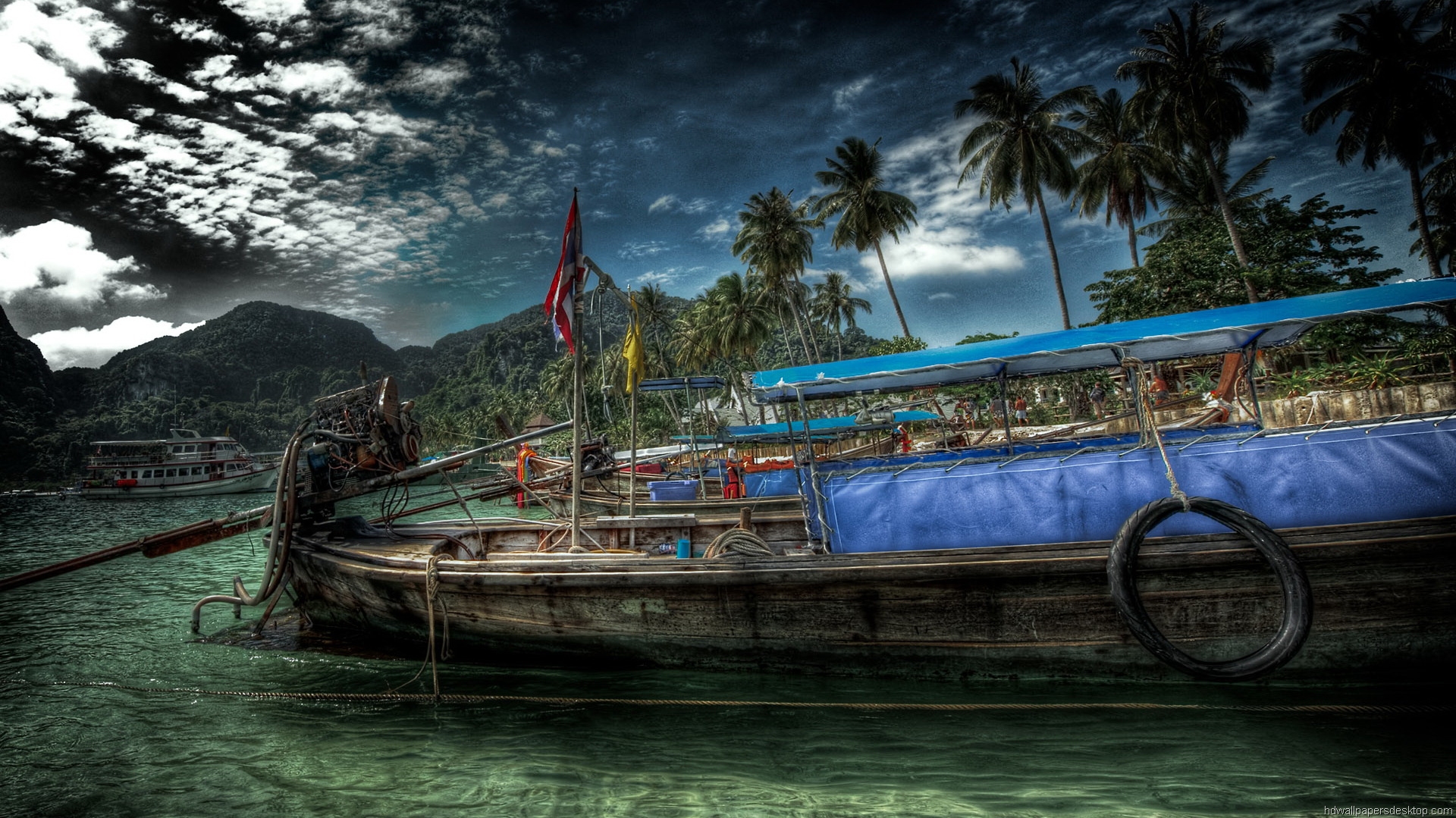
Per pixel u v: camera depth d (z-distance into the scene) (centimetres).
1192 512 470
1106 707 455
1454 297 434
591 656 577
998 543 512
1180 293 2048
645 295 5709
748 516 694
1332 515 455
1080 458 505
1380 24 2258
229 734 504
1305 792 348
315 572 720
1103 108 2870
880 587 495
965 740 429
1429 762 368
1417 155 2264
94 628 847
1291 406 1105
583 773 415
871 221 3192
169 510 4191
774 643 527
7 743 498
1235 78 2400
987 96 2758
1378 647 434
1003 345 549
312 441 820
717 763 420
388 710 535
